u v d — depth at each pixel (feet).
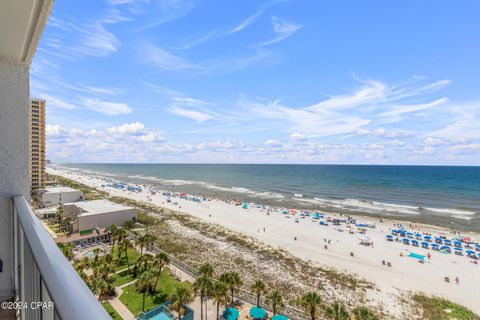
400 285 88.12
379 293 82.28
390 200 260.01
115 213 136.87
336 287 84.53
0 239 7.77
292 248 119.14
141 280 67.72
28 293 5.25
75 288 2.82
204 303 69.00
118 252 97.71
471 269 102.63
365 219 183.62
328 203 242.37
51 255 3.87
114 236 103.71
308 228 154.92
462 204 241.35
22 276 6.23
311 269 97.09
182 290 59.52
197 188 342.44
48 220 142.72
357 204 238.68
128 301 65.57
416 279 93.15
